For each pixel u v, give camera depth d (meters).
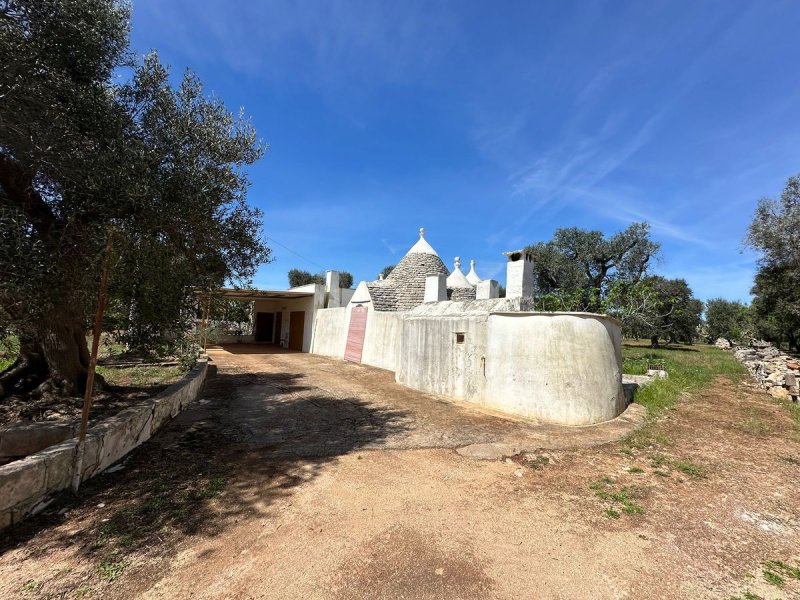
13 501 3.38
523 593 2.70
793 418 7.95
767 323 25.77
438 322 10.03
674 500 4.16
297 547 3.19
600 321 7.75
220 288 6.48
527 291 10.61
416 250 19.12
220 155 5.71
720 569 2.99
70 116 4.43
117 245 4.15
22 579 2.74
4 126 3.87
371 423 7.06
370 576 2.85
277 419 7.27
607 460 5.34
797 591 2.73
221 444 5.73
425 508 3.91
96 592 2.63
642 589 2.75
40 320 5.16
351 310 18.52
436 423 7.09
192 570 2.88
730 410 8.76
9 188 4.47
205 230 5.60
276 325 28.36
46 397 6.04
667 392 10.19
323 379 12.28
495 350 8.28
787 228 16.41
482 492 4.30
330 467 4.93
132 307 5.23
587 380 7.27
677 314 29.11
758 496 4.29
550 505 4.02
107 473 4.55
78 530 3.37
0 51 3.73
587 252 28.42
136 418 5.44
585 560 3.08
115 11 5.09
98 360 11.55
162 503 3.88
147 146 4.92
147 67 5.47
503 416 7.62
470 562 3.03
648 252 27.59
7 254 3.36
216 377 12.23
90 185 4.12
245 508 3.83
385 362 15.13
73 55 4.52
